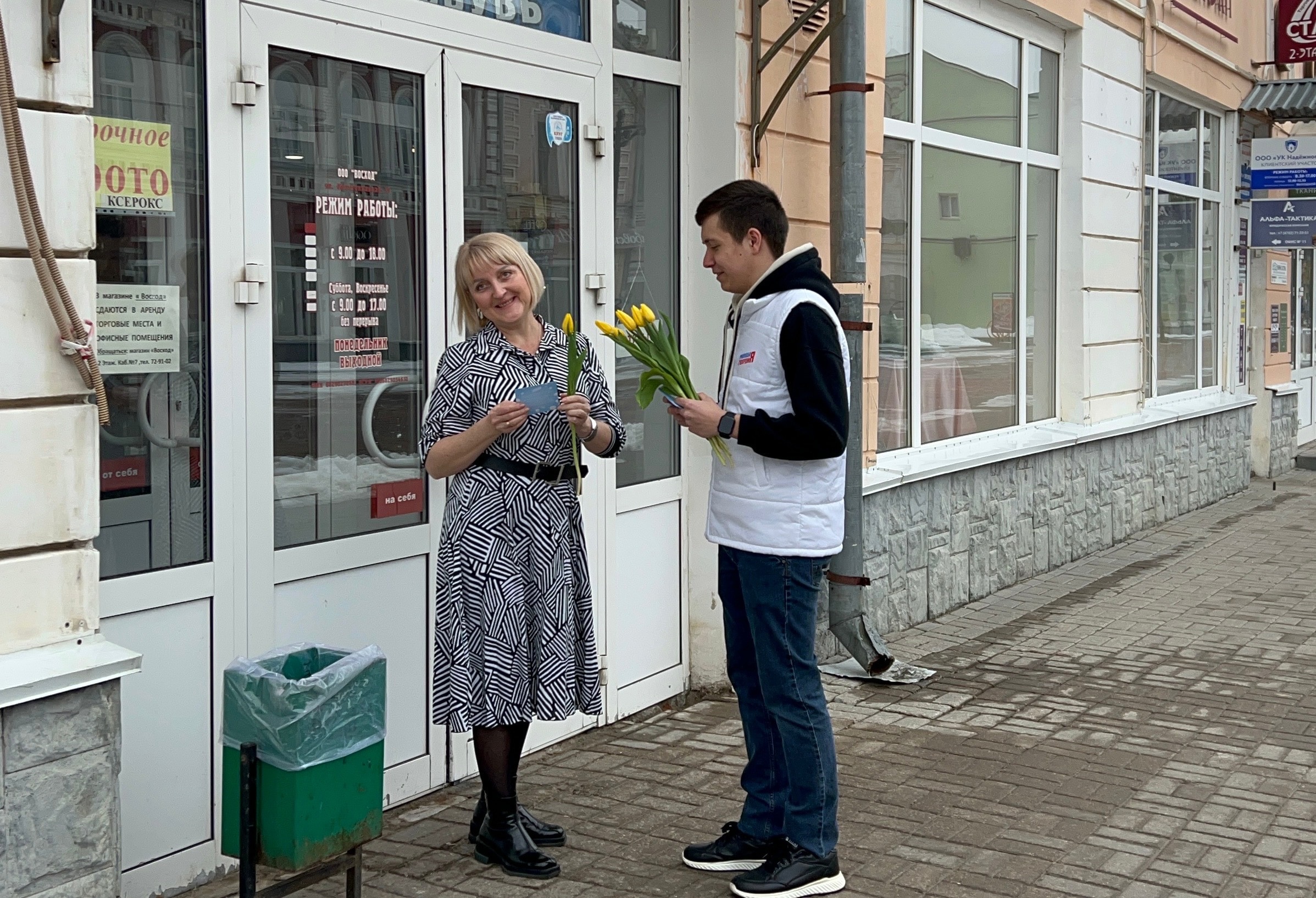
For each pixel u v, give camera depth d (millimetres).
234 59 3734
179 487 3650
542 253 4961
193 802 3697
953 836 4164
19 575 2896
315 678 3117
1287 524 11031
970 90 8141
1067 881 3820
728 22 5598
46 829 2916
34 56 2869
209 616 3719
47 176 2902
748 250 3668
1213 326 12961
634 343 3633
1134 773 4805
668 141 5660
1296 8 12914
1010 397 8859
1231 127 12906
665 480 5613
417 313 4422
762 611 3637
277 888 3133
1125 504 10219
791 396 3523
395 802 4355
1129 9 9844
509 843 3838
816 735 3662
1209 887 3793
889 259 7254
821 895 3689
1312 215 12758
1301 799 4551
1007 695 5875
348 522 4191
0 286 2828
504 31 4680
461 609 3725
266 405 3859
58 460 2949
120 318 3486
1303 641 6926
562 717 3789
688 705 5668
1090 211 9469
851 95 5906
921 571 7289
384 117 4250
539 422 3740
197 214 3688
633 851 4027
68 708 2949
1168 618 7496
